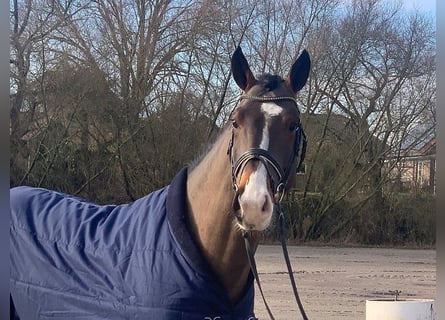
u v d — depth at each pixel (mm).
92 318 3068
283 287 10164
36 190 3916
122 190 19156
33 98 18500
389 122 19891
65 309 3201
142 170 19078
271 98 2836
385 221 19344
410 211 19281
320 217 19562
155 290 2850
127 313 2920
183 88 19203
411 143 19781
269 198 2572
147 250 2965
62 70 18500
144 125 19062
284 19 19234
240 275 2893
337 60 19969
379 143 19828
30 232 3492
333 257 15297
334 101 20062
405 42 19969
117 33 19078
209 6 19156
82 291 3141
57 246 3346
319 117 20016
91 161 18891
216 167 2883
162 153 19062
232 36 19172
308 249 17344
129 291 2947
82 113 18719
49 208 3650
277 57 19156
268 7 19141
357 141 19828
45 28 18562
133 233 3131
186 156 19094
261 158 2672
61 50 18781
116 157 18969
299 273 12031
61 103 18594
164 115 19078
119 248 3115
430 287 10641
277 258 14609
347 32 19984
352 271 12562
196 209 2951
